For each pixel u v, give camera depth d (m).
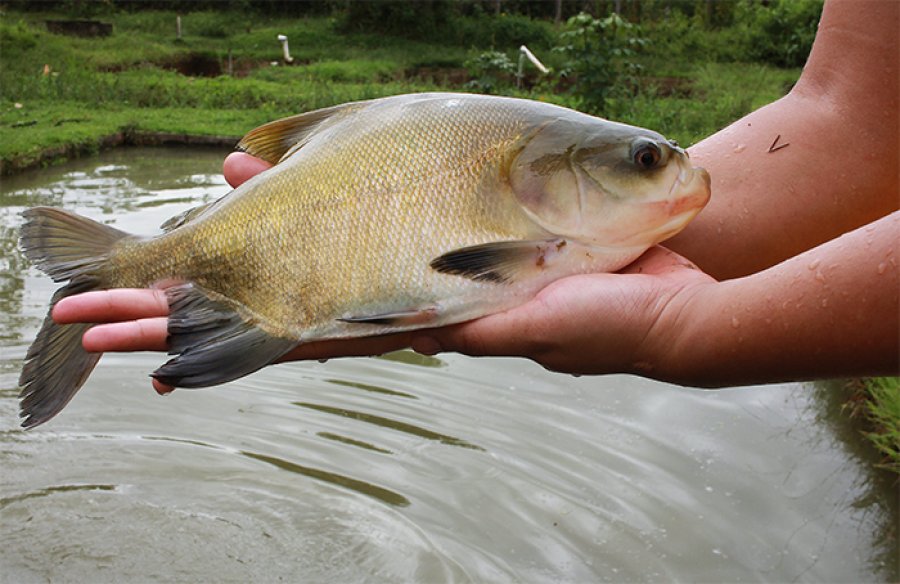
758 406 1.19
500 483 1.03
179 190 2.36
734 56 5.18
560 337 0.39
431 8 6.13
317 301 0.44
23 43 4.87
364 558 0.92
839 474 1.01
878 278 0.32
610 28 3.08
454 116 0.44
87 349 0.43
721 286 0.37
